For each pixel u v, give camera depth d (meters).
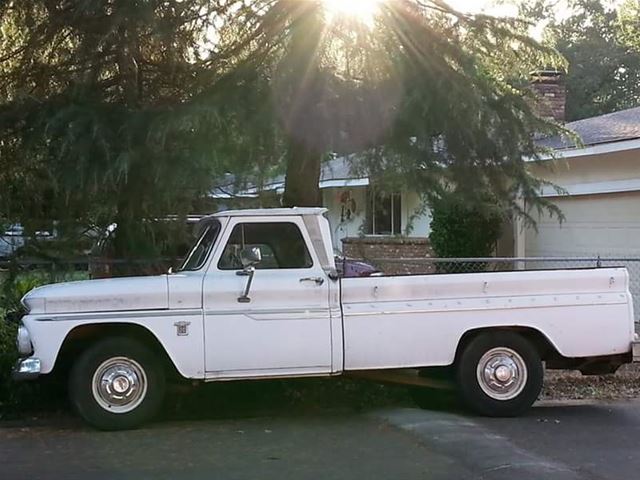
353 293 7.66
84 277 9.63
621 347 7.98
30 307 7.32
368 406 8.55
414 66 8.51
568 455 6.47
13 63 9.32
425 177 9.02
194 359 7.38
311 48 8.18
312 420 7.87
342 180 13.79
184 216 9.12
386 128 8.56
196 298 7.43
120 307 7.36
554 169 10.22
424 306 7.73
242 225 7.70
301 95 8.20
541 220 15.95
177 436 7.18
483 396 7.86
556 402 8.88
